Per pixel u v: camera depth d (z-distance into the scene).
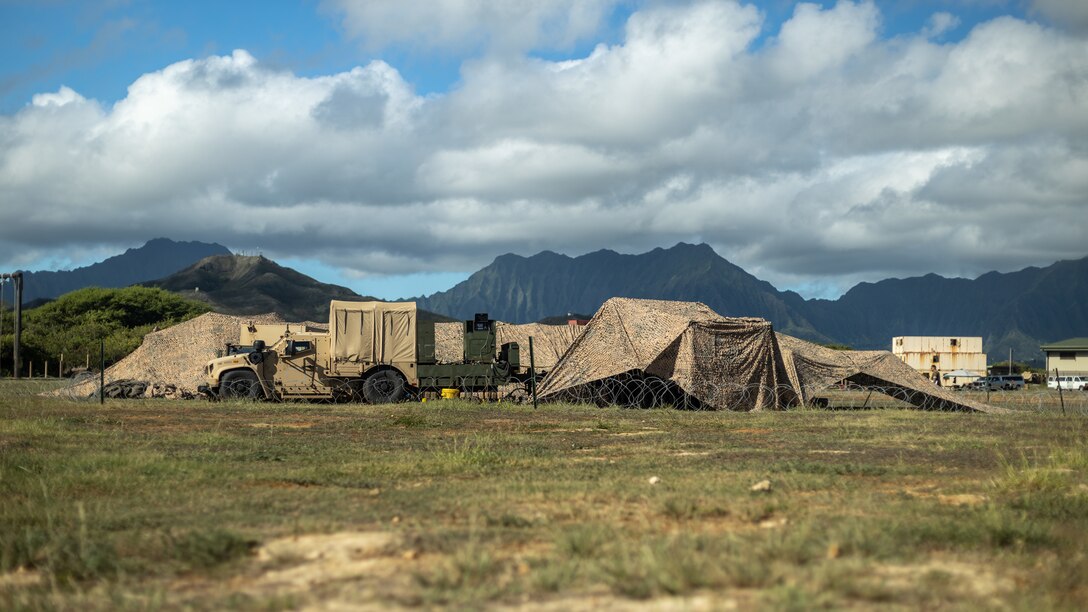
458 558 6.17
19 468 11.71
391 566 6.39
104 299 117.00
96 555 6.72
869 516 8.25
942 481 11.24
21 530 7.85
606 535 7.16
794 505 8.95
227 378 31.81
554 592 5.59
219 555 6.78
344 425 20.39
